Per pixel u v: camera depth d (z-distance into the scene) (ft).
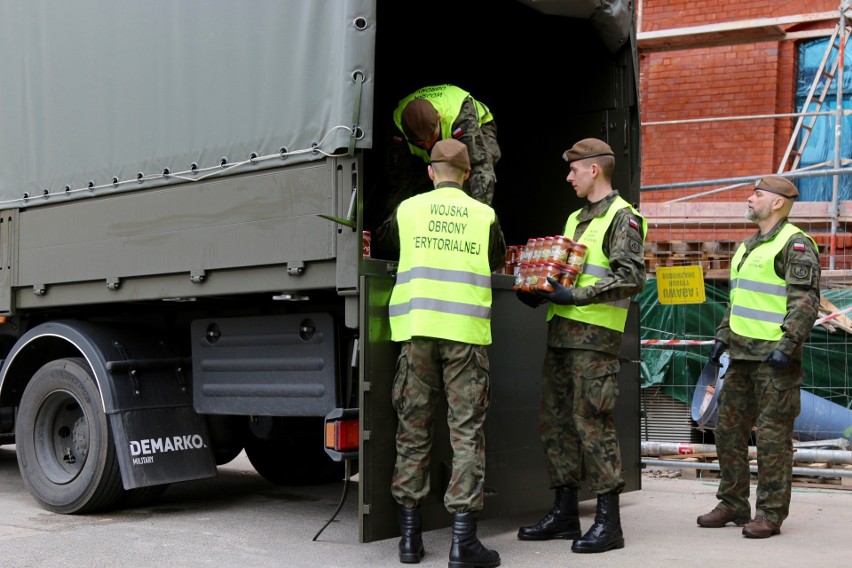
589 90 19.74
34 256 18.78
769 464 16.97
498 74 20.71
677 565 14.64
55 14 18.56
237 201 15.79
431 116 16.14
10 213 19.22
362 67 14.32
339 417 14.65
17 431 19.30
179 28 16.66
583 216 16.17
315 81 14.87
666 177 35.12
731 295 17.99
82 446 18.81
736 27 33.17
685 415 25.35
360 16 14.37
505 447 16.35
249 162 15.61
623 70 19.36
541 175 20.29
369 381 14.25
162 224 16.79
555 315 15.88
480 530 17.46
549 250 15.48
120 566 14.49
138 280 17.19
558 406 16.35
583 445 15.65
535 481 16.97
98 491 17.92
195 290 16.37
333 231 14.58
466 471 14.15
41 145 18.66
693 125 34.83
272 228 15.33
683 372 25.17
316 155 14.78
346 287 14.38
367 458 14.20
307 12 15.03
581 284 15.76
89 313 19.89
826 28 33.35
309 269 14.93
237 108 15.81
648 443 24.22
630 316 19.38
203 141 16.24
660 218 30.27
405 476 14.35
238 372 17.16
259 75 15.57
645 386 25.45
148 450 17.65
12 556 15.06
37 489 18.85
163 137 16.78
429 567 14.34
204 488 22.04
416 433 14.39
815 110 34.01
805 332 16.58
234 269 15.87
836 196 29.45
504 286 16.48
